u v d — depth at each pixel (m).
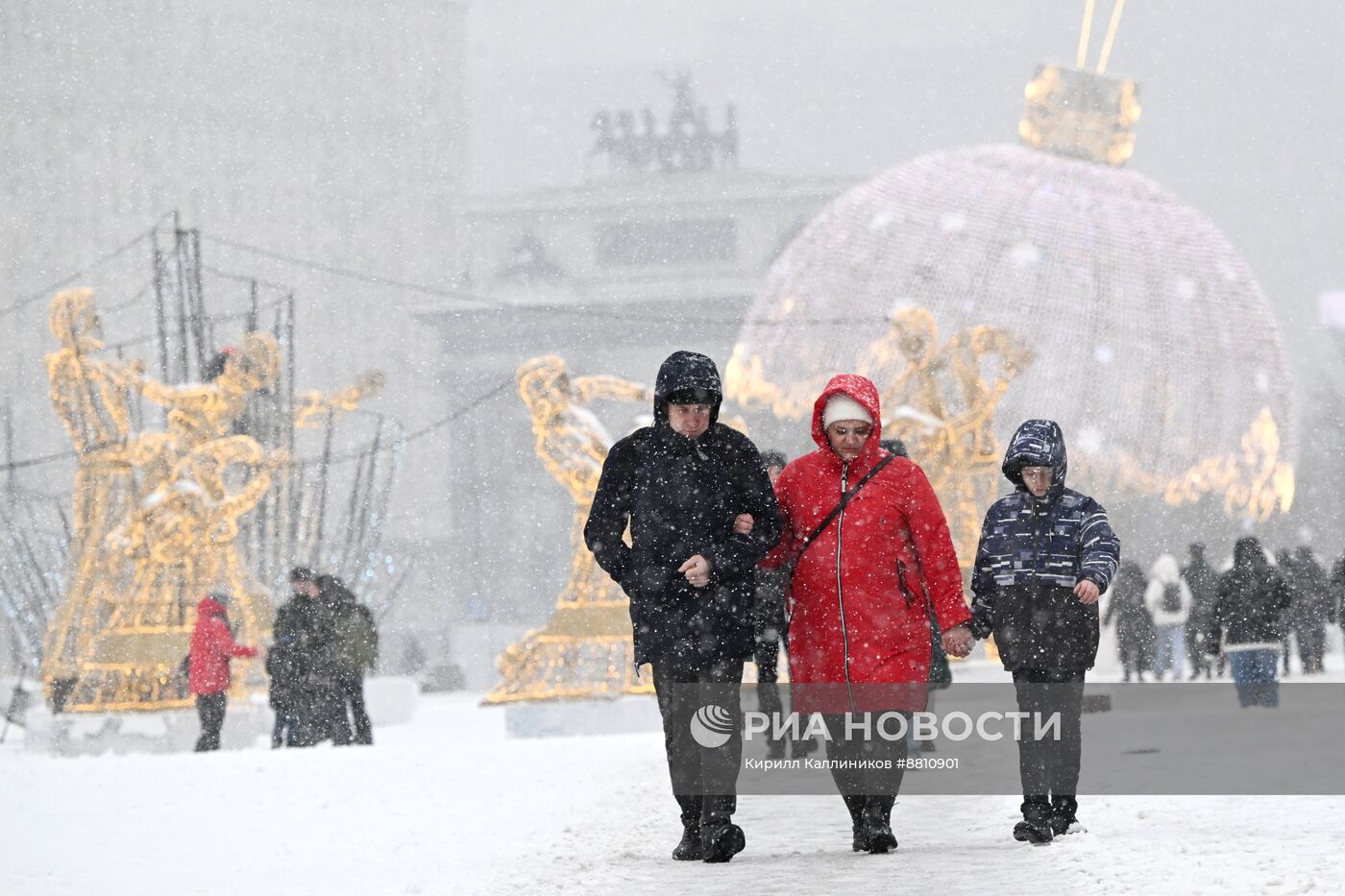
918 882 14.13
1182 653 62.50
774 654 18.73
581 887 14.54
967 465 51.59
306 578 40.31
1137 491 93.25
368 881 15.93
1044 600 17.09
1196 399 92.56
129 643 44.00
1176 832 17.14
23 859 18.64
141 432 46.88
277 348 47.31
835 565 16.48
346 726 40.22
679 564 16.52
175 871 17.22
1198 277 93.50
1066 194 93.69
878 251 97.25
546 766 29.30
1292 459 95.94
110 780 29.22
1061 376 91.62
